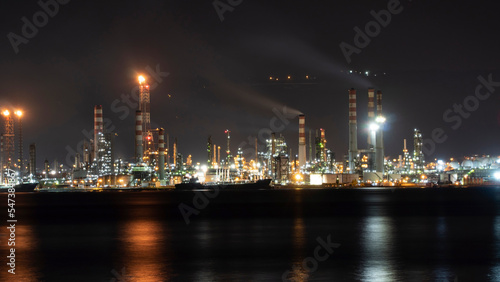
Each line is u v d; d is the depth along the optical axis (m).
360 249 50.81
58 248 53.06
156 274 40.22
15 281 38.41
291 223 76.31
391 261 44.56
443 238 58.19
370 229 67.56
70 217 92.69
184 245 54.56
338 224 74.44
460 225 71.94
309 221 79.50
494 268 41.53
